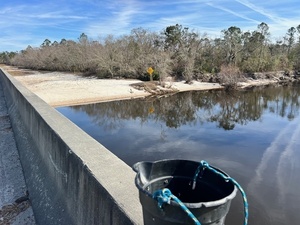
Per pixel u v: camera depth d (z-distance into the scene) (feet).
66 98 85.76
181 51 142.82
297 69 181.06
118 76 136.67
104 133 50.49
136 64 132.36
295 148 39.91
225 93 109.60
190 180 5.09
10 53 377.30
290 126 53.47
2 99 61.36
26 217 16.94
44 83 114.83
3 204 18.98
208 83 133.49
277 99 92.68
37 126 20.97
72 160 11.61
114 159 11.07
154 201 4.08
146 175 5.01
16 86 42.96
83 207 9.95
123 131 52.08
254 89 122.01
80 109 75.15
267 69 169.07
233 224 20.83
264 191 26.63
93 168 10.05
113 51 140.97
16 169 24.61
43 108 22.90
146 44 145.59
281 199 25.07
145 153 38.99
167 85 117.80
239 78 141.59
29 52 255.29
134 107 80.53
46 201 15.10
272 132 49.42
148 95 101.86
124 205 7.52
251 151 39.17
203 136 47.96
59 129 15.64
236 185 4.39
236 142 43.78
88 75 148.46
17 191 20.53
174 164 5.22
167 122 61.26
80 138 13.85
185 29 157.48
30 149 23.54
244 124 56.85
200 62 150.41
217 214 3.98
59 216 12.39
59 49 206.69
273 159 35.65
